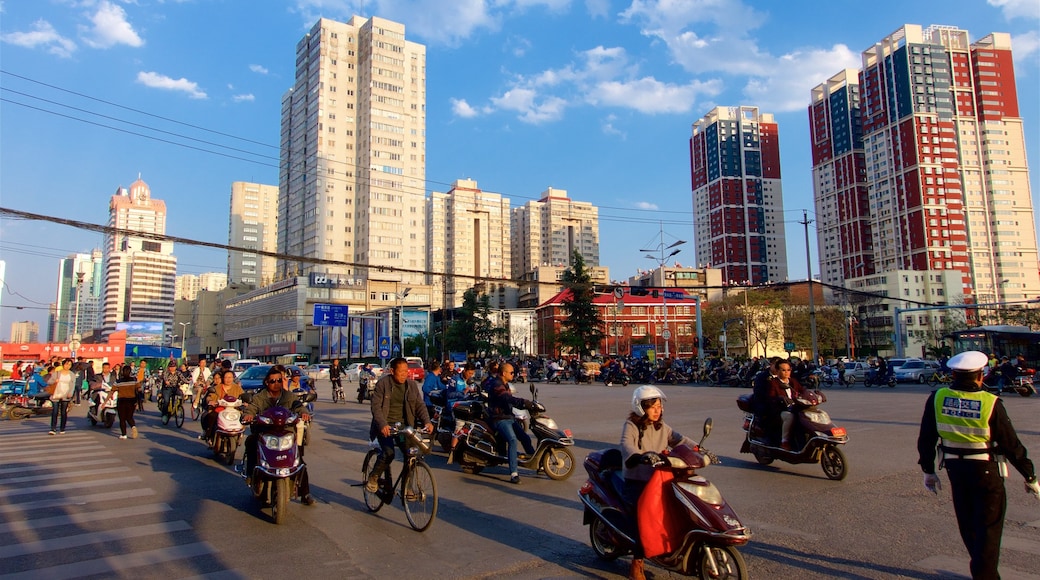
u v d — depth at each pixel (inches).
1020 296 4045.3
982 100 4190.5
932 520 251.6
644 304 3321.9
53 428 577.3
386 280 3799.2
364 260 4067.4
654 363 1795.0
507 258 6146.7
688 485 178.1
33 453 449.4
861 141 4520.2
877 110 4313.5
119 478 353.7
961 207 4040.4
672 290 1254.9
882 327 3762.3
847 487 316.8
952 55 4178.2
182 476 359.9
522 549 222.7
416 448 251.0
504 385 360.8
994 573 161.3
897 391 1135.6
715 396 992.9
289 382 649.0
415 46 4377.5
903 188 4121.6
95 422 654.5
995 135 4170.8
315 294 3624.5
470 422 376.5
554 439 351.6
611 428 567.2
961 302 3772.1
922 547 216.8
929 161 4035.4
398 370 264.7
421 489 246.4
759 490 313.0
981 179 4133.9
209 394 444.5
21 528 250.1
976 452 167.5
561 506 288.7
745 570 168.7
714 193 4913.9
